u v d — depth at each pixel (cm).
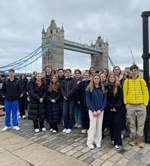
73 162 289
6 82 469
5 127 477
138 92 353
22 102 612
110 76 363
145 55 363
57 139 399
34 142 381
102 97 353
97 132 354
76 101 481
